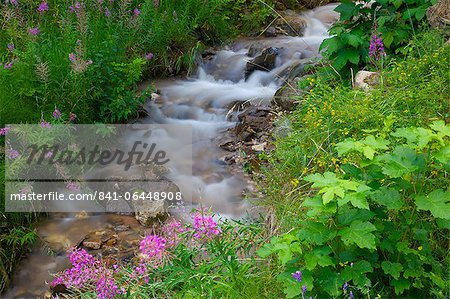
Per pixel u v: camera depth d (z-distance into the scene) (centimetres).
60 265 430
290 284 279
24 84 542
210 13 791
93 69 563
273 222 386
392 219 310
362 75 506
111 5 659
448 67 454
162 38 726
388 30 529
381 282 299
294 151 439
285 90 614
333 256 292
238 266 348
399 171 277
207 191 503
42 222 472
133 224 469
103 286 344
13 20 612
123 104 584
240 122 603
